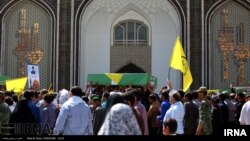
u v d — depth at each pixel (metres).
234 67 22.17
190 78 12.77
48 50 22.19
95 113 8.83
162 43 25.03
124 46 25.27
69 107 7.28
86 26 24.45
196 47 21.95
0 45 22.05
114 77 17.33
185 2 22.17
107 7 24.30
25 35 22.31
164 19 24.98
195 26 22.05
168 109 9.72
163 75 24.89
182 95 10.77
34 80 15.74
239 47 22.19
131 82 17.19
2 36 22.11
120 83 17.20
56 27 22.09
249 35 22.25
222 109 11.30
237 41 22.22
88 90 15.93
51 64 22.08
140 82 17.14
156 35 25.05
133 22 25.44
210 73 21.98
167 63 24.86
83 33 23.64
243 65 22.17
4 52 22.12
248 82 22.12
